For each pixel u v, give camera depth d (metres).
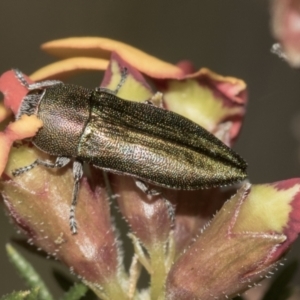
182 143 0.07
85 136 0.07
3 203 0.07
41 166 0.07
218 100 0.07
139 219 0.07
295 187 0.07
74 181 0.07
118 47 0.07
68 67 0.07
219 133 0.07
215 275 0.07
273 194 0.07
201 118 0.07
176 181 0.07
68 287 0.07
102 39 0.07
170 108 0.07
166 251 0.07
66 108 0.07
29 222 0.07
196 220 0.07
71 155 0.07
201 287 0.07
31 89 0.07
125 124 0.07
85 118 0.07
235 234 0.07
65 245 0.07
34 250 0.07
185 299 0.07
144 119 0.07
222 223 0.07
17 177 0.07
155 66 0.07
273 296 0.07
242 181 0.07
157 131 0.07
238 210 0.07
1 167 0.07
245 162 0.07
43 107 0.07
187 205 0.07
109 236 0.07
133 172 0.07
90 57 0.07
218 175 0.07
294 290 0.07
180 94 0.07
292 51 0.07
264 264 0.07
